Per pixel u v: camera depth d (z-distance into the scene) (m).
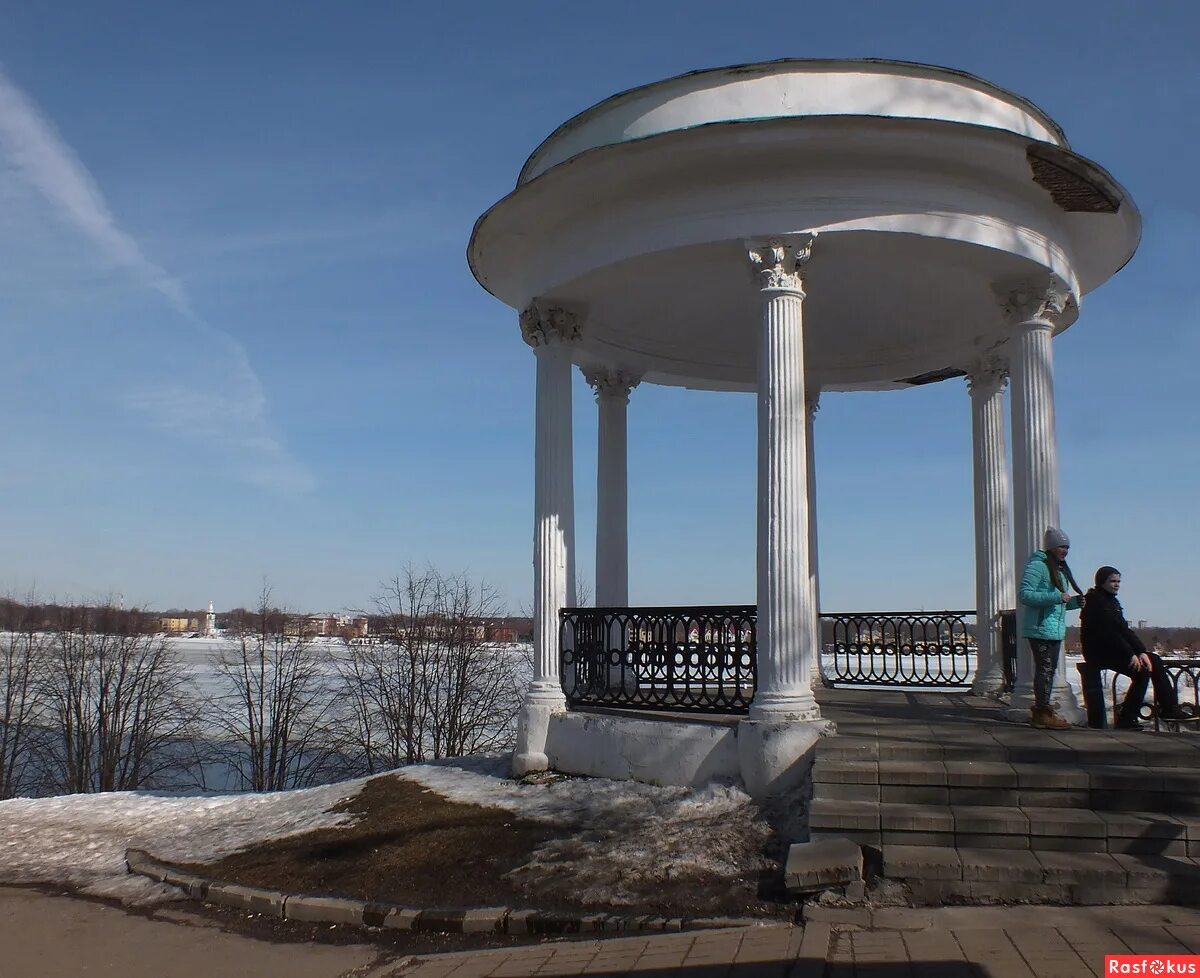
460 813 9.48
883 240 9.19
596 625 10.74
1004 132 8.76
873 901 6.27
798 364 9.07
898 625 14.16
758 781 8.50
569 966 5.75
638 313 12.62
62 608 36.69
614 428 13.66
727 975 5.20
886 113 9.16
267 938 7.27
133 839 10.81
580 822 8.70
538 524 11.11
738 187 9.23
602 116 10.11
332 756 34.56
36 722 34.34
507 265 11.55
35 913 8.34
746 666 9.33
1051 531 9.21
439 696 33.19
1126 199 9.80
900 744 7.91
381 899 7.50
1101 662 9.25
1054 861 6.30
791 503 8.87
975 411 13.32
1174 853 6.42
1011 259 9.62
